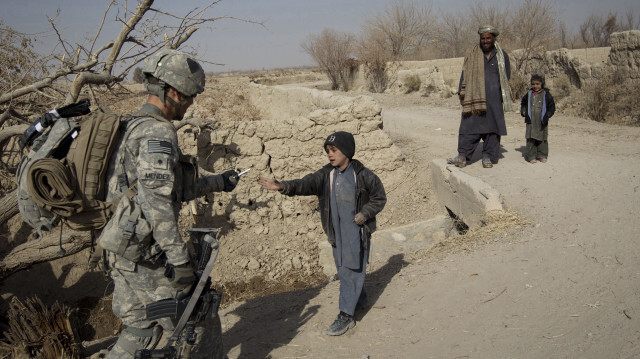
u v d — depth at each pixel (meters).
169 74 2.65
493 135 7.76
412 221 7.97
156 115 2.64
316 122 8.61
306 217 8.46
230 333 4.44
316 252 8.12
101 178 2.52
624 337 3.09
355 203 3.75
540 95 7.59
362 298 4.25
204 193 3.01
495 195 6.06
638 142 9.05
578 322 3.40
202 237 2.91
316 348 3.78
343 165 3.76
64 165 2.48
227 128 8.35
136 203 2.48
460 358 3.27
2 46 7.47
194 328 2.71
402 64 26.94
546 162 7.81
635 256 4.17
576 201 5.96
